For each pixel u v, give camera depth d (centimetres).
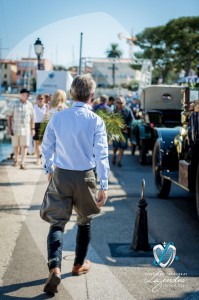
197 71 720
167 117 1246
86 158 369
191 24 4472
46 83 1470
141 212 477
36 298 354
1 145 1381
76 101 383
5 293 361
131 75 5347
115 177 976
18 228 525
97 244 494
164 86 1284
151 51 4703
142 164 1199
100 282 389
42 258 437
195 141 573
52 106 692
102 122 378
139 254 464
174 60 4728
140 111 1405
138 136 1259
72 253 459
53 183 372
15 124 953
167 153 730
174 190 854
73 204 380
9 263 423
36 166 1009
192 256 466
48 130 382
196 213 662
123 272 414
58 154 373
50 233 364
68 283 384
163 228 575
